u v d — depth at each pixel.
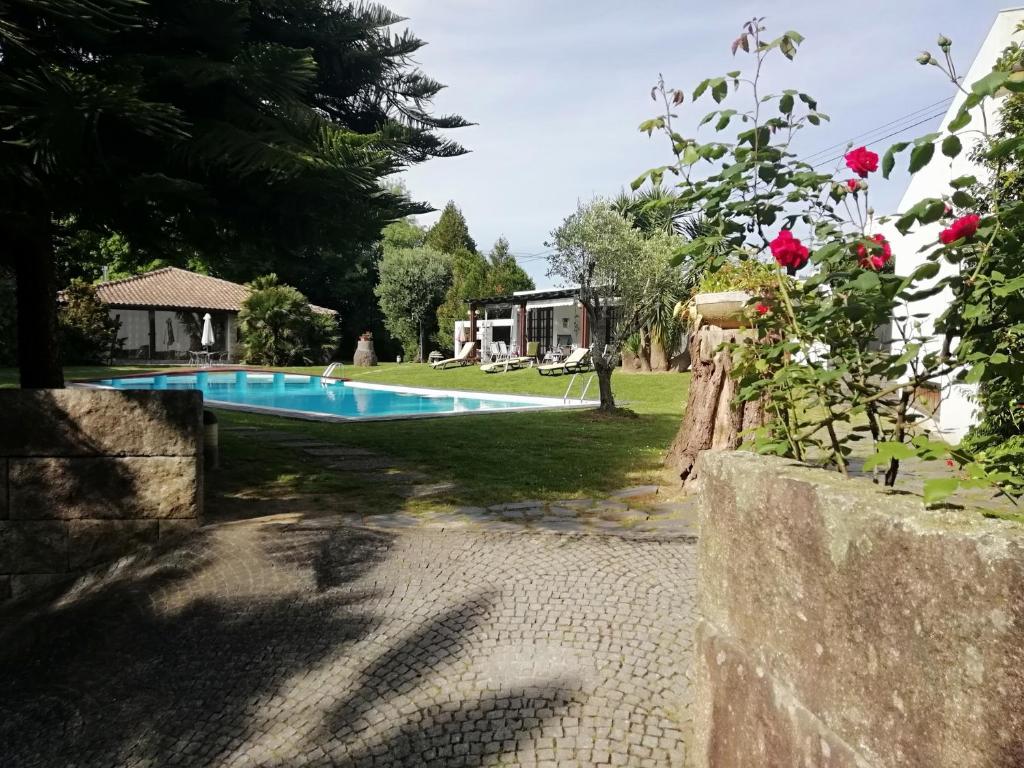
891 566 1.24
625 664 2.77
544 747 2.31
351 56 6.44
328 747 2.43
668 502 5.33
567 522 4.72
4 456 4.46
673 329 18.56
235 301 31.78
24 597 4.38
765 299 2.35
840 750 1.38
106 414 4.49
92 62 4.89
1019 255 1.64
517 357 25.38
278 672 2.91
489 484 5.97
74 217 6.32
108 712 2.80
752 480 1.77
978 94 1.46
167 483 4.52
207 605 3.54
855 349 2.12
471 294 32.84
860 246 1.99
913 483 3.14
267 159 4.55
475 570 3.71
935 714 1.13
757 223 2.43
